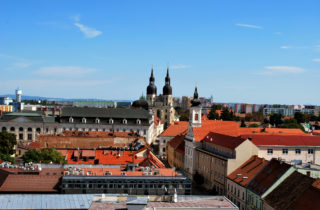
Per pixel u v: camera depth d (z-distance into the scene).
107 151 141.25
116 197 68.44
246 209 103.88
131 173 105.81
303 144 134.62
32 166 105.69
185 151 164.38
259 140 132.25
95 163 135.00
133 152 142.12
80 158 137.50
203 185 143.00
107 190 99.38
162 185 102.44
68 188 96.31
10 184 94.19
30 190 93.31
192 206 63.03
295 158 134.25
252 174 108.50
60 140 159.75
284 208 82.50
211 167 134.88
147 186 101.56
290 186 88.38
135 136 183.38
